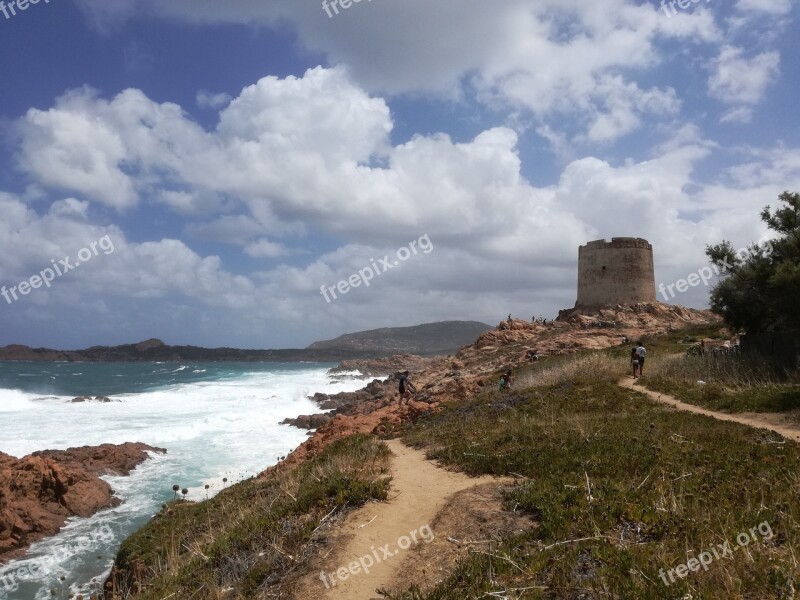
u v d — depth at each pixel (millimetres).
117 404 52156
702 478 9477
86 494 20984
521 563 6930
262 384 82688
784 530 7031
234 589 8219
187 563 9945
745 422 16156
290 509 10406
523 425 16281
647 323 52344
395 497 10625
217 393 65812
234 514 12242
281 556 8727
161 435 34812
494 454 12672
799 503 7875
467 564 7141
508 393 24656
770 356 23766
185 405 52406
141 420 40719
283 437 35625
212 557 9508
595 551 6875
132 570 11555
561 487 9430
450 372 46562
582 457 11406
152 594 8938
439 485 11367
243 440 34312
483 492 10188
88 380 88188
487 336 55781
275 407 52781
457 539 8359
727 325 28891
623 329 50156
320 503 10414
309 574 7996
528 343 50375
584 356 35000
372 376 103375
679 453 11289
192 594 8438
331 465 13102
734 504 8148
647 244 60375
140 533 13578
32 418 40594
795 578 5793
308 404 56250
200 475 25828
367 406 41375
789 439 12711
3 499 18578
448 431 17250
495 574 6832
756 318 27031
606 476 10062
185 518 13898
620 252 58812
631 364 29422
